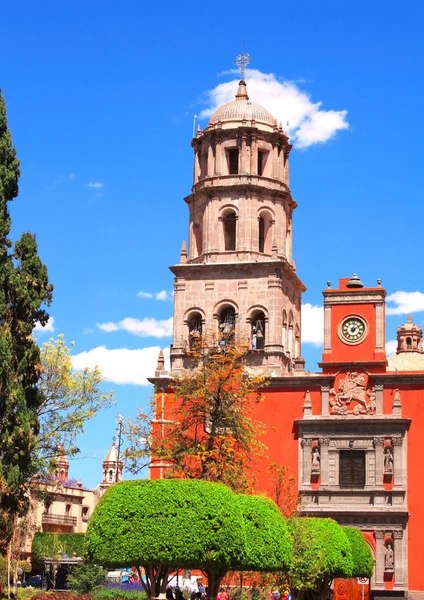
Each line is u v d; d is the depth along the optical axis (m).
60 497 131.88
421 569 77.38
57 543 97.38
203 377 70.00
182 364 84.62
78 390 77.69
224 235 86.75
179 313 85.62
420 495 78.69
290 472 80.75
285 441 81.44
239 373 70.94
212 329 83.31
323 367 82.56
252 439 71.19
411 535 78.12
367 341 82.62
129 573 89.38
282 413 82.00
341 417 80.75
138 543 49.47
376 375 81.19
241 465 69.12
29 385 65.75
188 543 49.41
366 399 81.19
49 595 61.81
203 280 85.69
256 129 87.06
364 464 80.25
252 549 54.62
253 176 86.50
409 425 80.12
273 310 83.69
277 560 55.44
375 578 77.88
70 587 71.25
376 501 79.00
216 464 67.38
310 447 80.94
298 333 90.19
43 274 67.38
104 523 50.25
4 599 60.56
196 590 73.50
